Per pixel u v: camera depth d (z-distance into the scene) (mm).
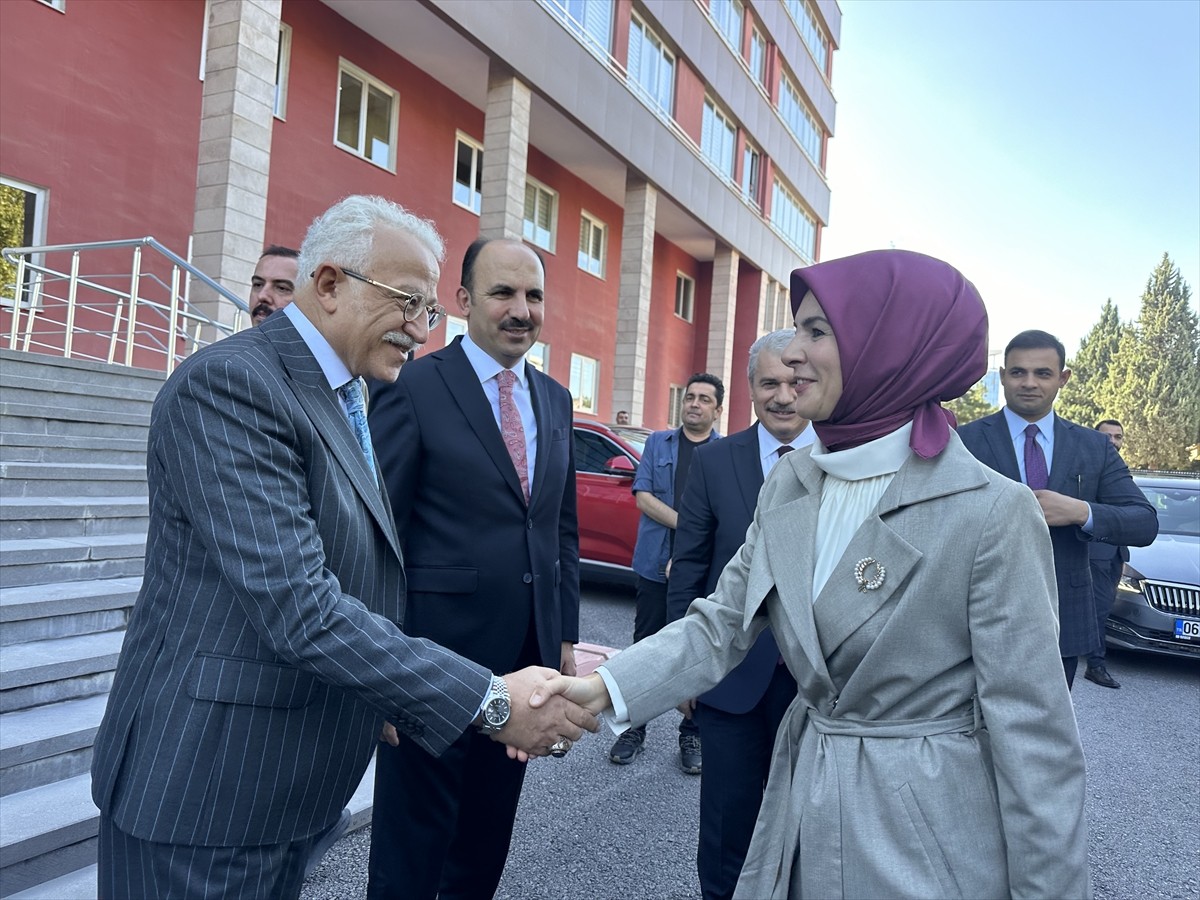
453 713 1348
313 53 10172
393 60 11398
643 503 4297
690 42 16391
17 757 2469
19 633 3021
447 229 12648
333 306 1446
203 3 8922
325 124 10406
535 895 2559
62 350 7926
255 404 1268
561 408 2430
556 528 2281
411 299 1473
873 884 1152
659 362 19031
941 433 1244
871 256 1303
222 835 1249
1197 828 3363
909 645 1188
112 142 8172
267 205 9695
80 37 7867
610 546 6977
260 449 1258
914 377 1246
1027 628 1135
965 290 1276
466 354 2238
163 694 1252
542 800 3314
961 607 1174
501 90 11430
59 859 2291
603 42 13656
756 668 2082
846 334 1256
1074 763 1126
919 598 1176
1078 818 1105
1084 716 4965
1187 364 54375
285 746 1301
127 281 8344
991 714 1136
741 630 1455
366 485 1459
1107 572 3283
